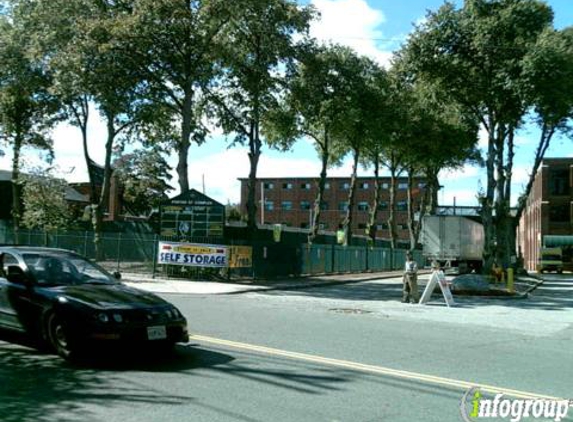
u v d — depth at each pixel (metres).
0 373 7.59
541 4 26.88
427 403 6.70
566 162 73.50
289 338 10.94
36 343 9.45
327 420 5.89
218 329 11.73
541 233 73.81
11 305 9.13
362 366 8.60
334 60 39.53
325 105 39.06
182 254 27.00
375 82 41.88
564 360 9.84
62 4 29.34
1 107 40.88
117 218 65.69
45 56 30.70
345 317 15.14
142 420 5.75
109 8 29.38
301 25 28.97
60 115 40.75
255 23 28.23
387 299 21.75
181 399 6.53
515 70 26.44
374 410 6.32
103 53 26.31
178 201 28.06
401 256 55.62
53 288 8.71
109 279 9.66
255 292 23.27
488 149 29.83
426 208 68.00
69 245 33.38
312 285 28.28
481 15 27.09
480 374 8.39
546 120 30.44
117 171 68.25
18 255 9.41
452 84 28.50
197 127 35.69
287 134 40.19
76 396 6.57
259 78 30.33
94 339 7.77
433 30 27.48
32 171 38.34
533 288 30.08
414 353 9.95
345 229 48.22
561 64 25.22
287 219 98.06
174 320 8.38
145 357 8.77
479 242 41.25
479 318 16.27
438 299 22.23
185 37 27.36
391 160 55.56
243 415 5.98
